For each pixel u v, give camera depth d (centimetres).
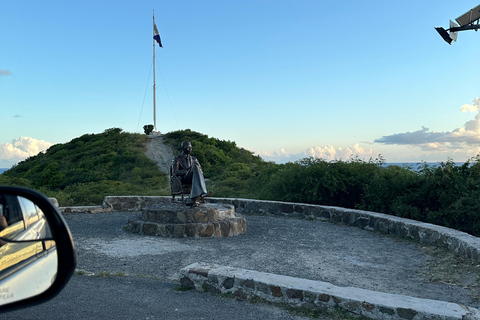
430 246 778
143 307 407
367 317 400
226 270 488
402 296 426
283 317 402
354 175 1323
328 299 421
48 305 394
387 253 746
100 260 641
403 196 1095
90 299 422
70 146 5753
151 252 717
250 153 4988
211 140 4975
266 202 1288
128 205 1368
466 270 597
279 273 591
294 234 942
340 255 727
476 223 928
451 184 1016
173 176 1010
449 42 1313
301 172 1380
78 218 1166
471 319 363
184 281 490
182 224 883
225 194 1958
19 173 5047
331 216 1144
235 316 397
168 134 5853
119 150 4731
